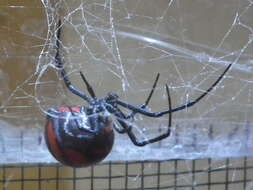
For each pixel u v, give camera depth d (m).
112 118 0.14
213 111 0.19
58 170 0.18
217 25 0.19
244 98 0.19
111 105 0.14
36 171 0.18
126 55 0.18
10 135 0.18
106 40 0.17
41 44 0.17
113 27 0.17
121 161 0.17
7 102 0.18
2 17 0.17
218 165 0.19
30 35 0.17
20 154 0.17
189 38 0.18
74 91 0.15
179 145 0.18
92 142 0.14
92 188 0.18
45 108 0.17
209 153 0.18
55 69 0.17
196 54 0.18
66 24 0.17
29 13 0.17
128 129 0.14
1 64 0.17
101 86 0.18
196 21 0.18
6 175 0.18
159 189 0.19
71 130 0.14
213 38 0.19
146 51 0.18
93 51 0.17
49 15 0.17
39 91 0.17
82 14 0.17
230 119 0.19
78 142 0.13
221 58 0.19
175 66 0.18
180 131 0.19
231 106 0.19
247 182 0.19
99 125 0.14
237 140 0.19
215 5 0.18
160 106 0.18
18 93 0.18
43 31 0.17
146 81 0.18
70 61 0.17
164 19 0.18
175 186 0.19
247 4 0.19
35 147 0.17
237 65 0.19
